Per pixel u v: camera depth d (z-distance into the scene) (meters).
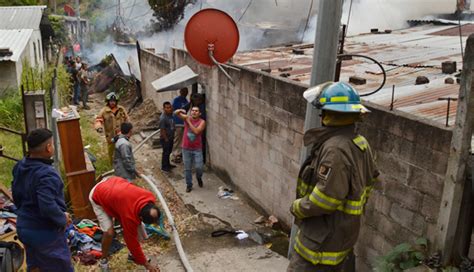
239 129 7.48
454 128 3.16
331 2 3.91
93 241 5.45
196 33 7.13
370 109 4.19
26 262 4.01
